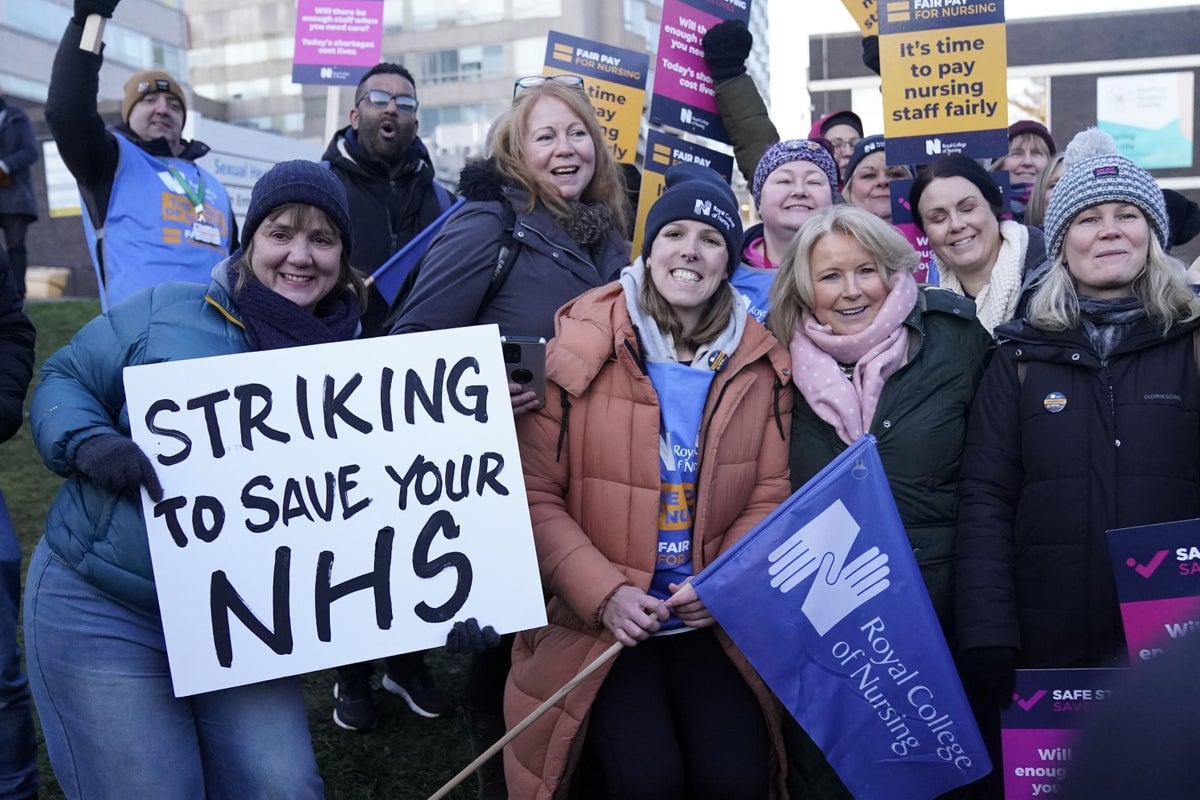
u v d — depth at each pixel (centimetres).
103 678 214
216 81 5491
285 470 219
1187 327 250
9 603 266
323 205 226
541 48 4431
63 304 1169
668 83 418
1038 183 449
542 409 251
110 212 427
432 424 227
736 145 421
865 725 240
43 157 2092
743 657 247
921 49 381
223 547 214
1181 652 130
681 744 248
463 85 4544
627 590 240
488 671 294
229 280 228
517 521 227
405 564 222
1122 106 2606
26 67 3853
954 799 273
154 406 214
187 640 210
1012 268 353
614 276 317
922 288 284
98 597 218
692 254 247
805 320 275
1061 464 253
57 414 213
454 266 299
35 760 274
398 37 4591
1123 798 125
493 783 296
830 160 357
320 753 353
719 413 252
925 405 267
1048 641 254
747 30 420
